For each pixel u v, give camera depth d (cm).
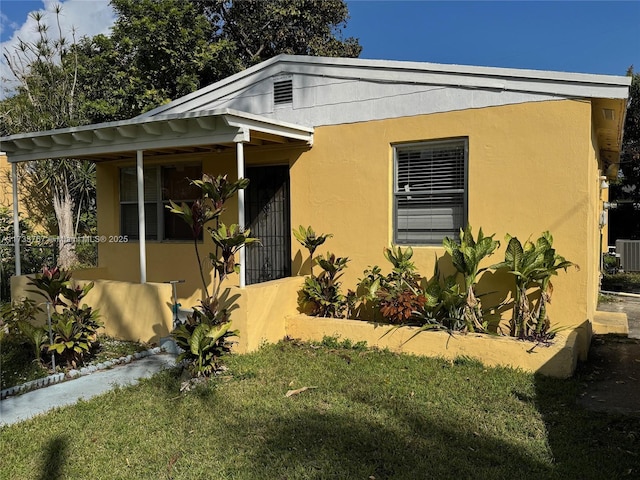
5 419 415
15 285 781
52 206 1459
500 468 327
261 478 318
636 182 1973
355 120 684
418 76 636
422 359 560
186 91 1538
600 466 328
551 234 568
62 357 561
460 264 572
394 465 333
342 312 681
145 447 362
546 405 434
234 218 793
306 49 1873
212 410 427
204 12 1838
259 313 607
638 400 447
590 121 544
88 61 1559
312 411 423
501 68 581
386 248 641
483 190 603
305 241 675
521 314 553
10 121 1262
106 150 696
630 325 807
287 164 769
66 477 323
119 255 898
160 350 623
